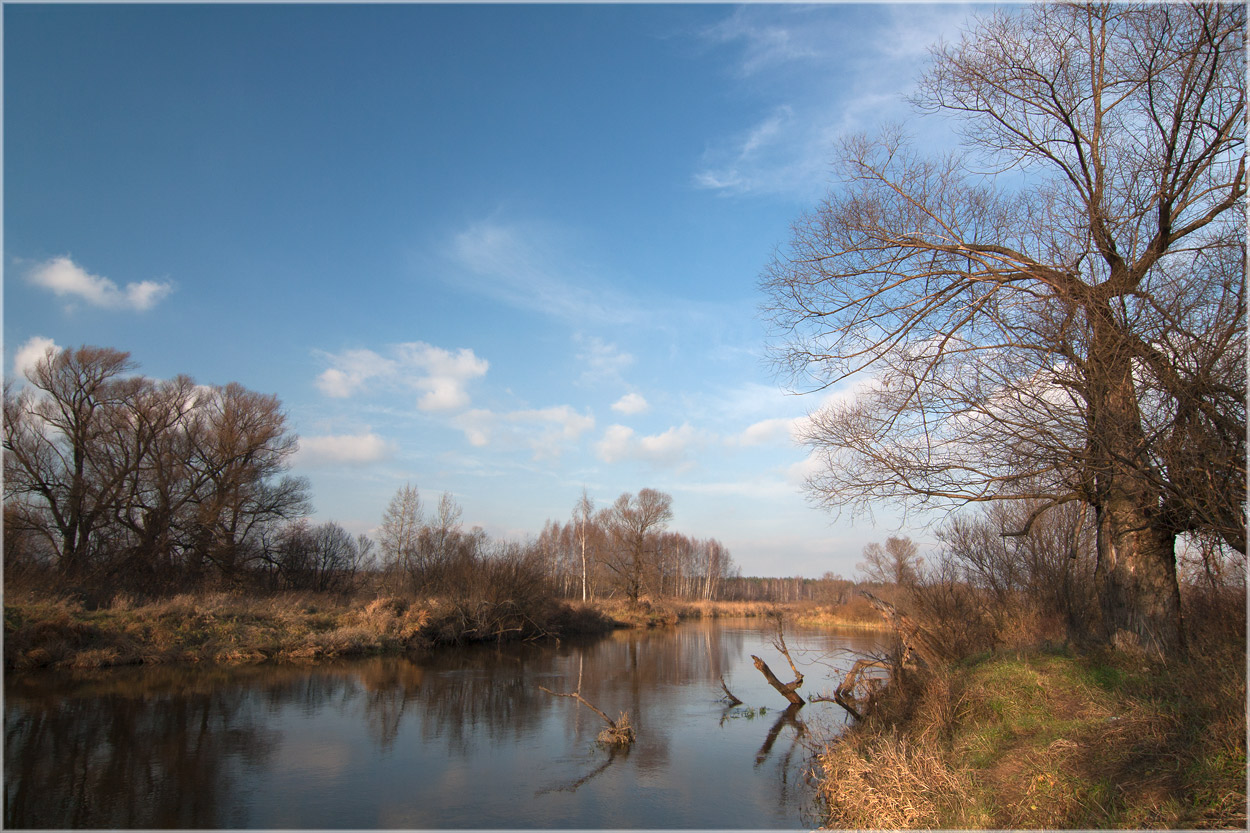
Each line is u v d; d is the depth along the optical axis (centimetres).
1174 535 1097
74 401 3156
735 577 10962
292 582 3822
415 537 4403
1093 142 1134
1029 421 927
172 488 3347
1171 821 592
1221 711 730
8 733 1272
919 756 907
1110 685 995
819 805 1044
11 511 2788
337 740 1345
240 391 3681
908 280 1200
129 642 2070
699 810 1030
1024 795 741
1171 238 1036
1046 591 1691
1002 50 1195
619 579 5884
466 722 1551
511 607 3428
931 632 1673
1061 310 927
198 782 1069
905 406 1152
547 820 979
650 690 2064
